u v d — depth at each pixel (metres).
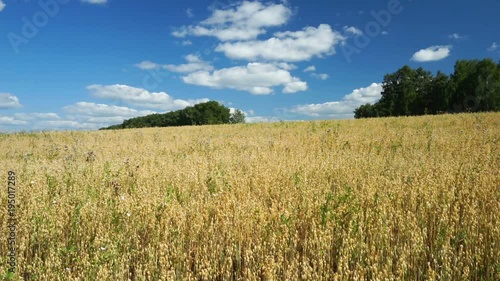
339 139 16.39
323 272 4.30
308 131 21.05
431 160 9.80
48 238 5.25
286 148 14.27
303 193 6.71
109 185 8.16
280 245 4.81
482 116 26.73
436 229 5.38
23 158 12.27
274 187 7.33
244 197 6.62
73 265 4.71
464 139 14.61
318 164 9.45
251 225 5.43
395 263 4.62
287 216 5.59
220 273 4.63
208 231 5.35
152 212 5.99
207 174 8.65
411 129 19.98
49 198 7.22
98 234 5.30
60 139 21.88
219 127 29.98
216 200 6.54
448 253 4.55
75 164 10.12
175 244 5.13
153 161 11.05
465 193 6.63
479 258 4.25
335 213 5.67
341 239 5.07
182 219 5.61
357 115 105.88
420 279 4.39
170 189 6.86
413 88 77.12
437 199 6.33
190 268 4.93
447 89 68.62
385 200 6.15
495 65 63.00
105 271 4.14
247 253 4.55
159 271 4.52
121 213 6.01
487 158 9.98
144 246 5.39
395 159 10.39
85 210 6.09
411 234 4.84
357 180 7.96
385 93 82.06
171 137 21.41
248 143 16.20
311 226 5.39
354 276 4.10
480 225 5.24
